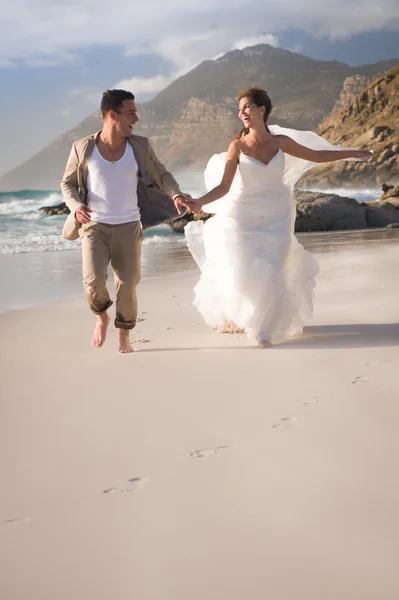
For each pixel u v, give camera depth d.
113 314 6.64
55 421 3.43
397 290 7.24
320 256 11.24
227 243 5.17
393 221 21.95
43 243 16.48
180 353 4.89
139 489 2.58
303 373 4.18
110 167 4.79
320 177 109.56
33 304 7.33
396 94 159.12
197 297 5.56
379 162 107.94
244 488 2.55
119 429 3.28
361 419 3.27
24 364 4.64
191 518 2.33
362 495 2.45
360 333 5.29
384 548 2.09
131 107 4.69
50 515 2.40
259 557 2.07
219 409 3.53
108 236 4.88
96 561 2.08
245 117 5.14
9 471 2.80
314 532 2.20
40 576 2.01
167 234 20.11
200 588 1.92
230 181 5.14
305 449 2.91
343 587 1.90
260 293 5.04
